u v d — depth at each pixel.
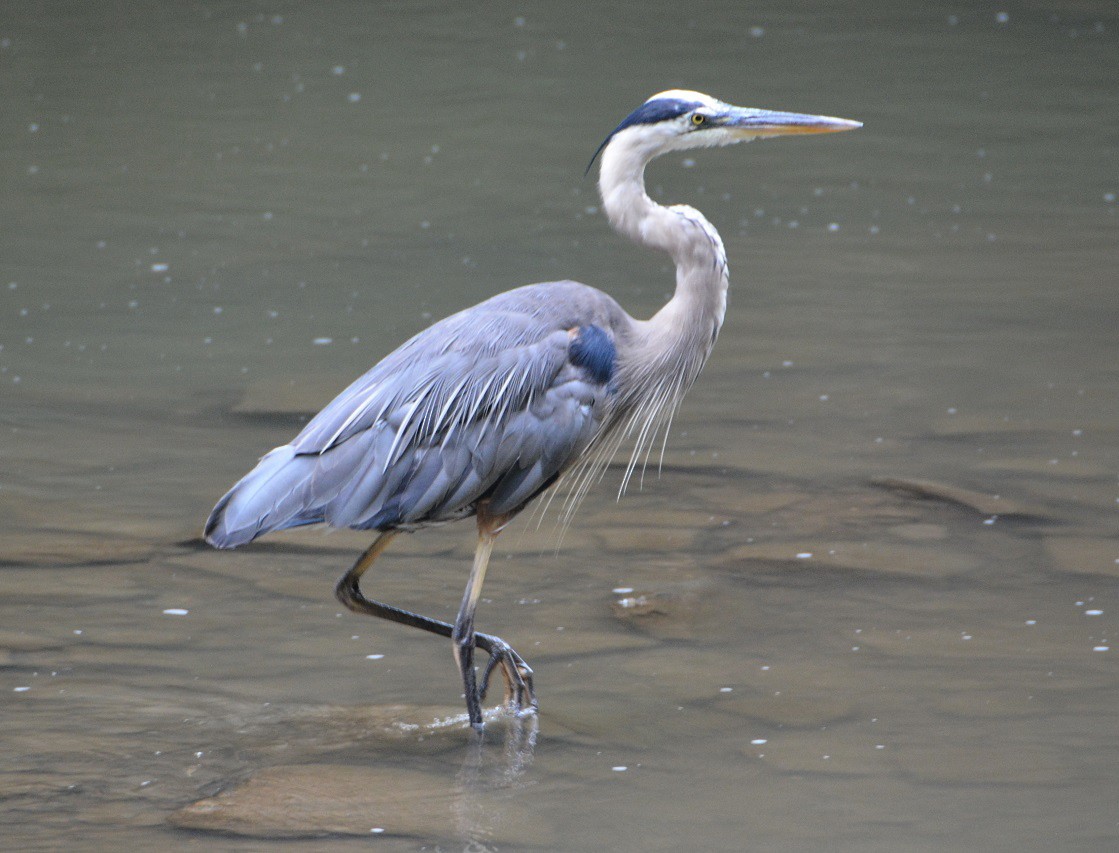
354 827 7.29
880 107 28.02
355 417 8.41
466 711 8.70
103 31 34.47
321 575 10.66
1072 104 28.22
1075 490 11.96
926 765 7.87
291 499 8.31
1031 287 18.16
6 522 11.41
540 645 9.52
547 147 25.45
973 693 8.71
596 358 8.80
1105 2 36.91
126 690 8.83
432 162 24.58
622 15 36.22
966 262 19.25
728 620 9.80
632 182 9.20
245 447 13.31
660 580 10.45
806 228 20.98
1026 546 10.90
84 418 14.02
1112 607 9.85
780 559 10.75
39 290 18.17
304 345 16.23
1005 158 24.70
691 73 30.36
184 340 16.42
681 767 7.92
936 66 31.25
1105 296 17.75
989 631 9.55
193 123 26.89
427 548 11.20
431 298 17.89
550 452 8.69
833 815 7.36
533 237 20.52
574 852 7.05
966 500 11.73
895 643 9.41
